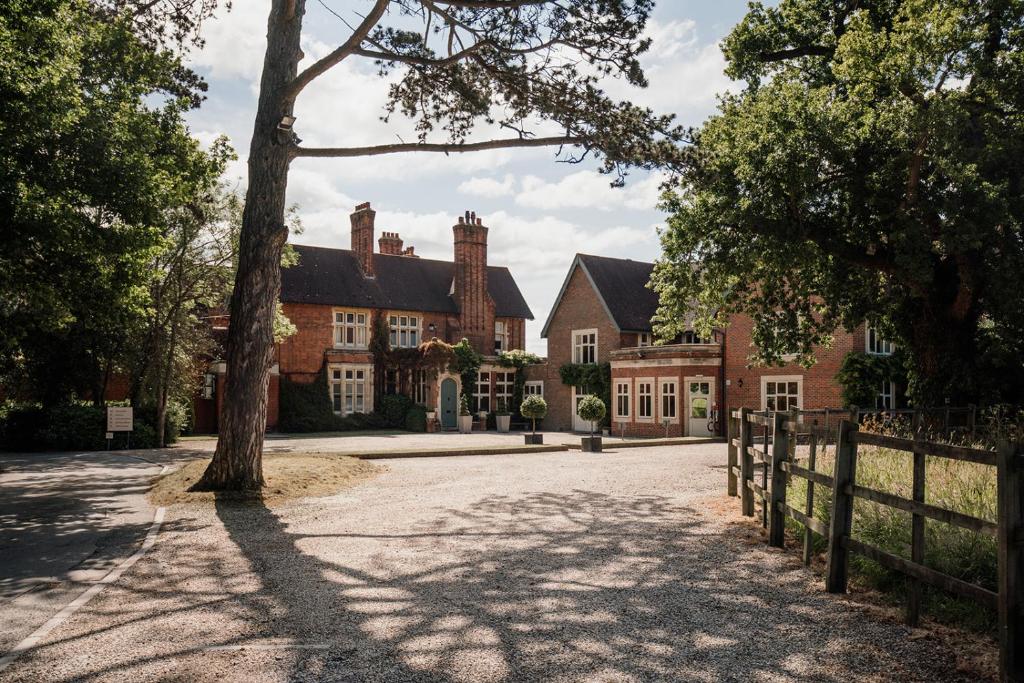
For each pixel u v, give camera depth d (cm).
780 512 762
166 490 1270
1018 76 1431
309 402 3722
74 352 2625
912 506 496
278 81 1275
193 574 694
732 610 549
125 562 755
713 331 3238
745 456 940
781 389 2923
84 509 1121
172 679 426
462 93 1473
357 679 423
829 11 2009
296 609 569
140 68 1507
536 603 576
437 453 1991
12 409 2477
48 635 512
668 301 2020
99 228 1217
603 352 3734
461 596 600
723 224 1728
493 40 1373
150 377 2681
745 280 1900
